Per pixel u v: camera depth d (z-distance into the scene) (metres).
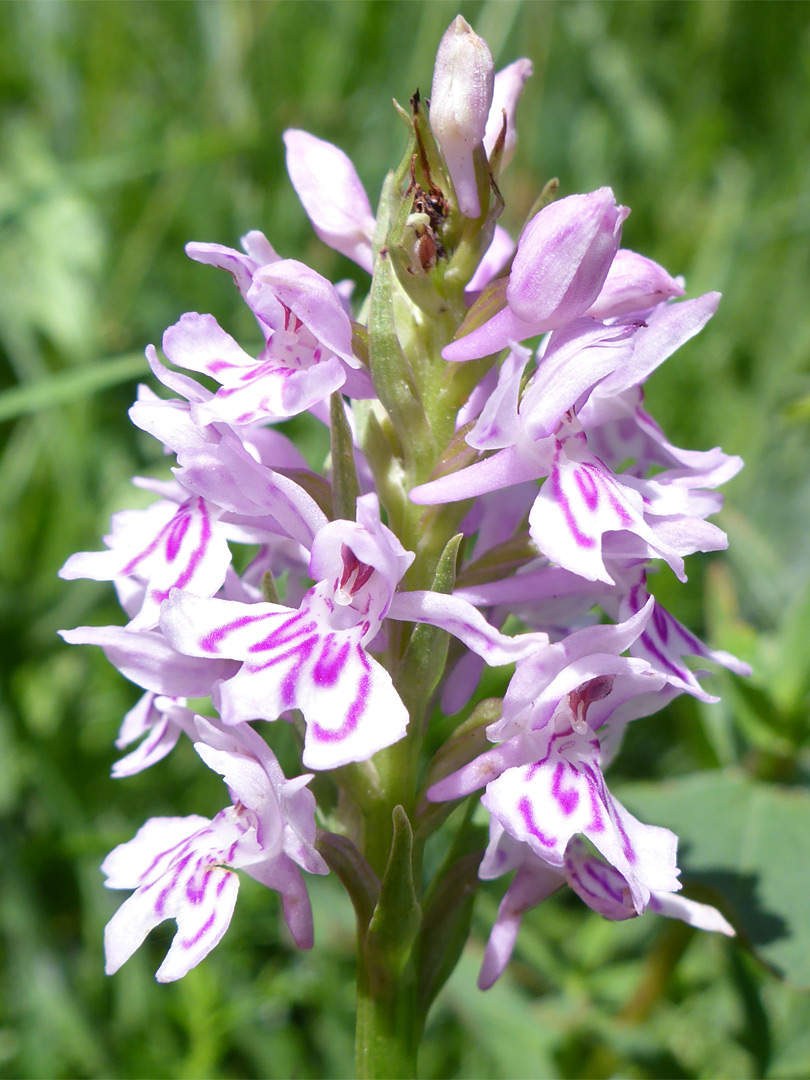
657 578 0.13
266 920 0.11
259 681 0.06
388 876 0.06
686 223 0.18
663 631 0.07
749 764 0.10
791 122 0.18
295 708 0.06
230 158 0.16
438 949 0.07
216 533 0.07
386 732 0.06
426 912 0.07
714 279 0.16
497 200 0.07
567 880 0.07
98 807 0.12
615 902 0.07
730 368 0.16
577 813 0.06
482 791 0.07
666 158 0.18
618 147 0.18
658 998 0.10
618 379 0.07
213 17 0.16
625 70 0.18
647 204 0.18
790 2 0.18
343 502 0.06
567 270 0.06
